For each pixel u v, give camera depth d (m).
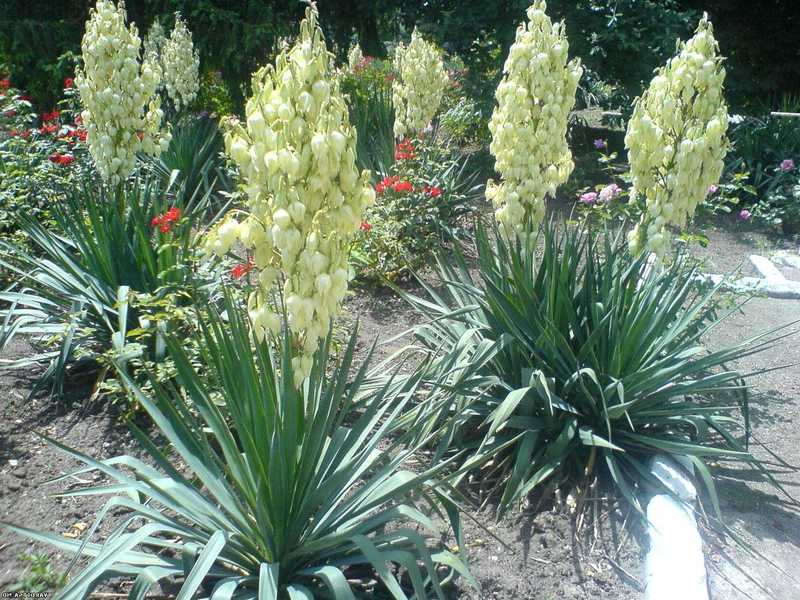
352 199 2.45
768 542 3.40
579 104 10.91
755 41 11.91
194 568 2.23
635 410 3.81
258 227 2.44
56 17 10.94
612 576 3.12
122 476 2.70
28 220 4.98
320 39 2.37
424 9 10.62
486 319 4.06
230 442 2.68
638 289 4.18
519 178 4.48
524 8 9.38
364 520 2.78
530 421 3.75
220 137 9.00
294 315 2.39
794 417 4.56
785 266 7.38
